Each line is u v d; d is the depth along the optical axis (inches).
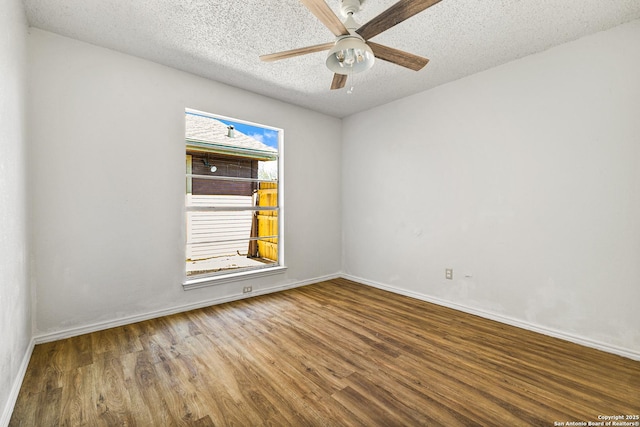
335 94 139.4
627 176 83.1
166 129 113.0
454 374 74.2
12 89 66.0
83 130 96.3
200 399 64.4
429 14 80.2
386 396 65.6
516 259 105.3
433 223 130.8
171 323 106.0
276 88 132.5
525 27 86.0
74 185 95.0
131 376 72.8
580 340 90.7
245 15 82.5
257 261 198.4
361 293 145.4
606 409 61.1
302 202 158.2
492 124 111.3
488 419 58.3
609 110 85.8
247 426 56.4
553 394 66.1
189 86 118.3
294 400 64.2
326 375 73.7
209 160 180.4
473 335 97.3
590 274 89.6
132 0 76.7
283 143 149.5
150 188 109.8
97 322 99.3
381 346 89.2
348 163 172.7
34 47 88.1
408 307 124.9
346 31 66.7
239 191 193.8
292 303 129.2
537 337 96.0
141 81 107.2
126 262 104.9
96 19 84.7
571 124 92.7
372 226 159.2
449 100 124.6
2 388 54.9
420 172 135.8
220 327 102.8
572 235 92.9
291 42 96.3
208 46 99.0
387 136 150.6
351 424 57.1
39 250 89.1
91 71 97.7
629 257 83.0
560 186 95.1
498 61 106.3
